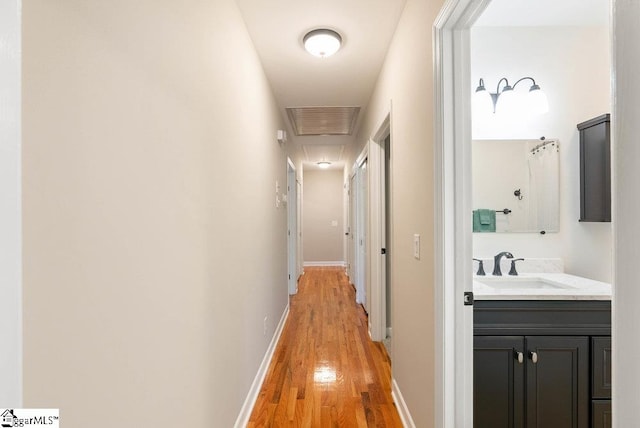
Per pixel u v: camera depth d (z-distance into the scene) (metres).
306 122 3.83
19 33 0.44
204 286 1.25
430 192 1.37
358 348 2.83
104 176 0.69
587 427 1.42
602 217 1.85
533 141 2.06
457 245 1.23
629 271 0.45
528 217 2.06
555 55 2.05
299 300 4.50
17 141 0.44
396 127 1.99
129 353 0.77
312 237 7.59
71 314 0.60
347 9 1.79
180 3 1.06
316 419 1.84
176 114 1.02
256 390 2.08
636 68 0.43
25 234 0.50
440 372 1.25
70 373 0.59
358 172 4.27
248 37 1.98
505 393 1.44
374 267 3.04
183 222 1.07
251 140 2.04
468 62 1.23
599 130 1.87
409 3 1.67
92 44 0.65
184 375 1.07
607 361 1.43
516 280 1.88
